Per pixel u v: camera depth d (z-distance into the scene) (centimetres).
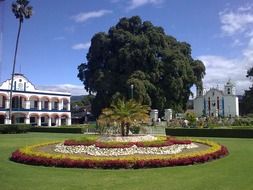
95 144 1828
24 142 3027
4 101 6819
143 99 5931
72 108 11119
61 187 1109
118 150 1730
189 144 2025
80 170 1419
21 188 1102
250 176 1268
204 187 1095
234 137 3541
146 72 6575
